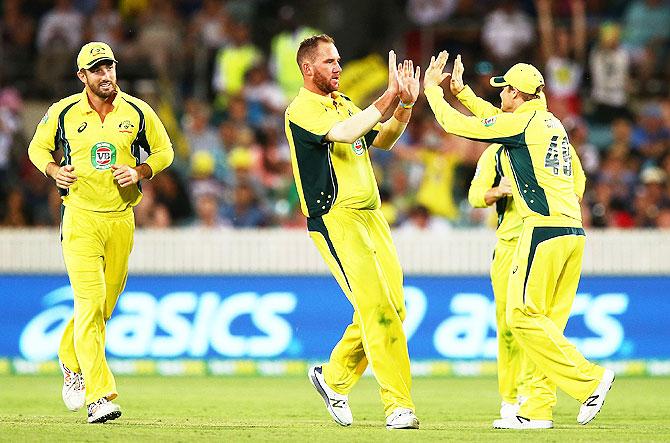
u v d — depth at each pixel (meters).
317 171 23.86
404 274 39.19
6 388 34.38
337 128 23.20
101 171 25.05
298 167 23.98
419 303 39.16
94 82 24.78
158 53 54.62
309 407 30.03
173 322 39.19
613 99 54.03
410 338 39.09
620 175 48.88
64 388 26.92
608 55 54.03
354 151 24.14
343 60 60.06
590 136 53.59
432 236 39.28
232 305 39.28
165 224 44.81
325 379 25.31
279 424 25.56
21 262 39.31
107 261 25.78
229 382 36.72
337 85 23.98
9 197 48.47
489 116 25.81
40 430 23.55
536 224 24.55
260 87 53.22
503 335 27.06
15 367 39.16
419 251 39.22
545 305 24.77
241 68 53.72
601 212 45.09
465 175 48.50
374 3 60.53
